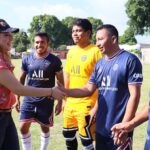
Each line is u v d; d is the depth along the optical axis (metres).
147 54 59.53
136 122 4.01
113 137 4.32
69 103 6.28
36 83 6.94
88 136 6.11
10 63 4.53
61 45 98.69
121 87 4.45
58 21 105.31
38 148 7.18
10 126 4.75
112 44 4.52
